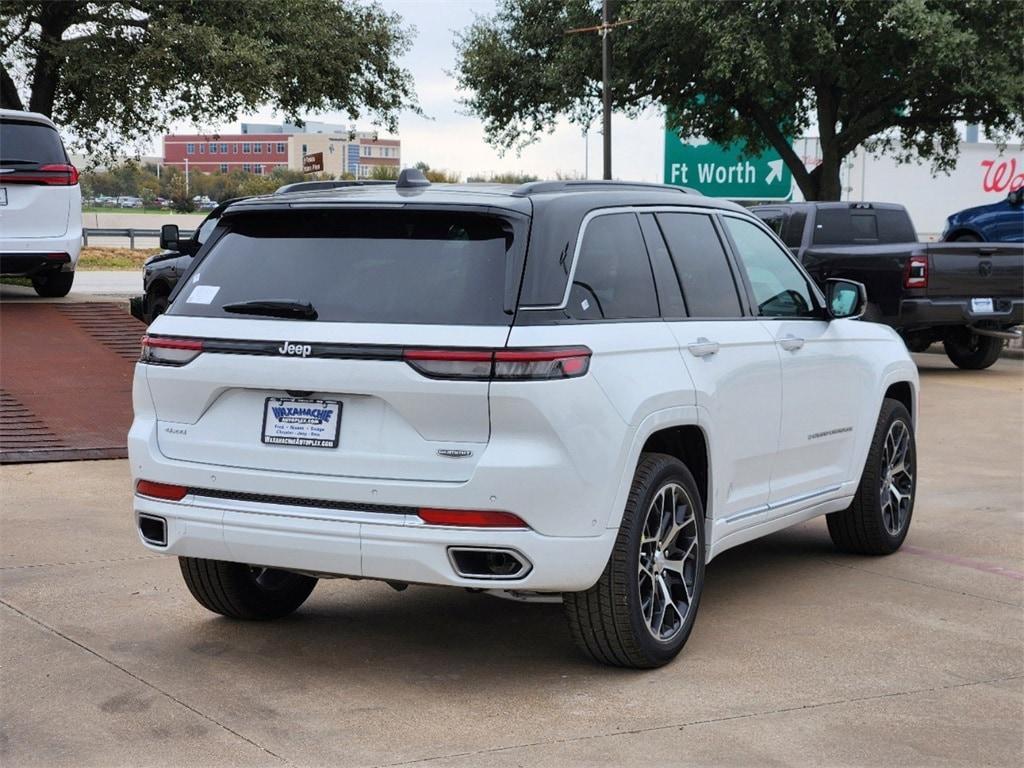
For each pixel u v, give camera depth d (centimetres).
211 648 530
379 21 2436
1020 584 653
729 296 583
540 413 446
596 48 2812
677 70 2656
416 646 538
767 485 601
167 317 505
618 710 462
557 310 462
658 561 508
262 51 2156
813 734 441
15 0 2055
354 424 463
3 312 1461
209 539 484
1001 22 2486
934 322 1473
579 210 493
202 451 488
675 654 516
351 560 461
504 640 548
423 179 521
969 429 1168
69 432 987
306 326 470
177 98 2209
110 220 5881
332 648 533
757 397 578
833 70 2522
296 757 414
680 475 514
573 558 458
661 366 505
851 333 680
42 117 1469
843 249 1516
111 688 478
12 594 598
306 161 1842
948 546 738
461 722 448
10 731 434
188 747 422
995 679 503
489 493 445
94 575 634
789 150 2800
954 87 2500
